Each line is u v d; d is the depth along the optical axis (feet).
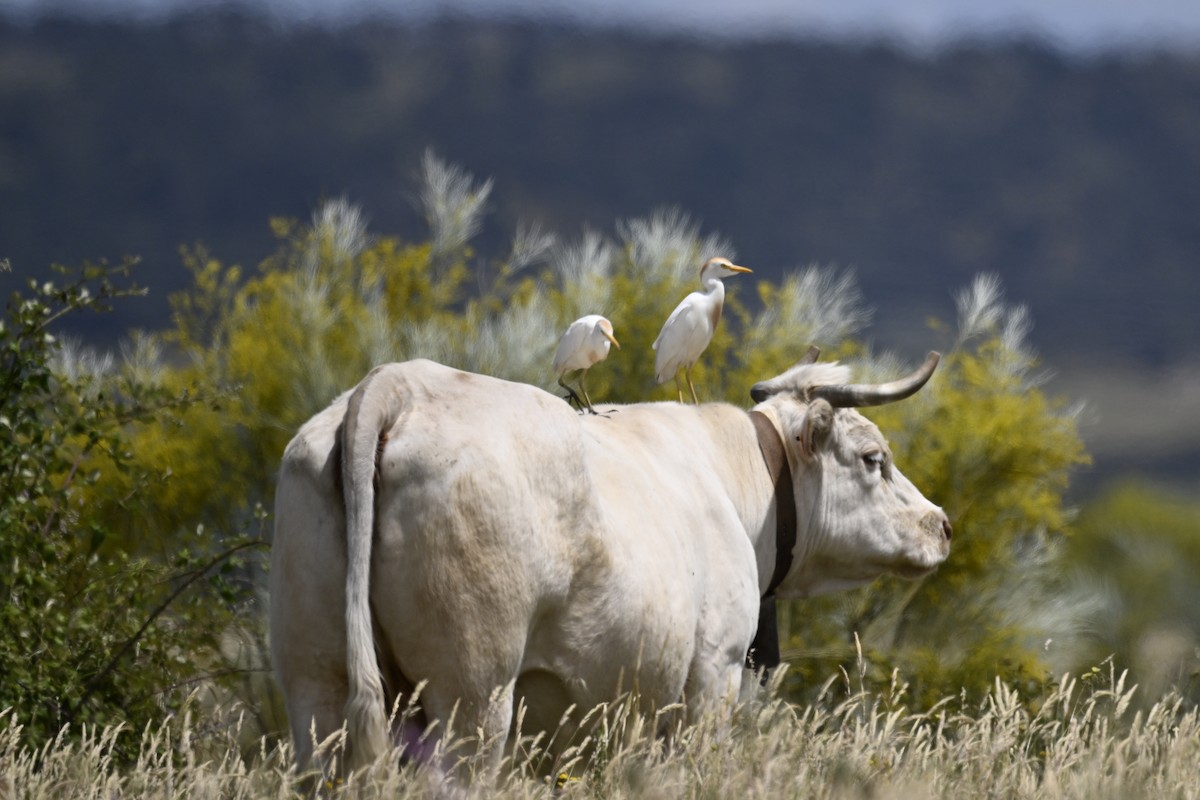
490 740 55.47
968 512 115.44
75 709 75.20
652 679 63.87
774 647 80.23
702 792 58.03
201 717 79.97
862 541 80.38
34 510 77.20
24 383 78.89
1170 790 61.05
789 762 60.85
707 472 72.38
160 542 107.65
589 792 58.54
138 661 81.05
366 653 53.11
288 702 56.54
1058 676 110.11
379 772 52.60
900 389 77.56
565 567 58.85
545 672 60.18
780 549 77.51
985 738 64.80
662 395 113.60
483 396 57.98
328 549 55.31
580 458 59.62
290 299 112.98
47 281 81.76
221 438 111.14
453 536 55.31
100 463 105.09
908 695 107.96
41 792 58.13
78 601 80.18
